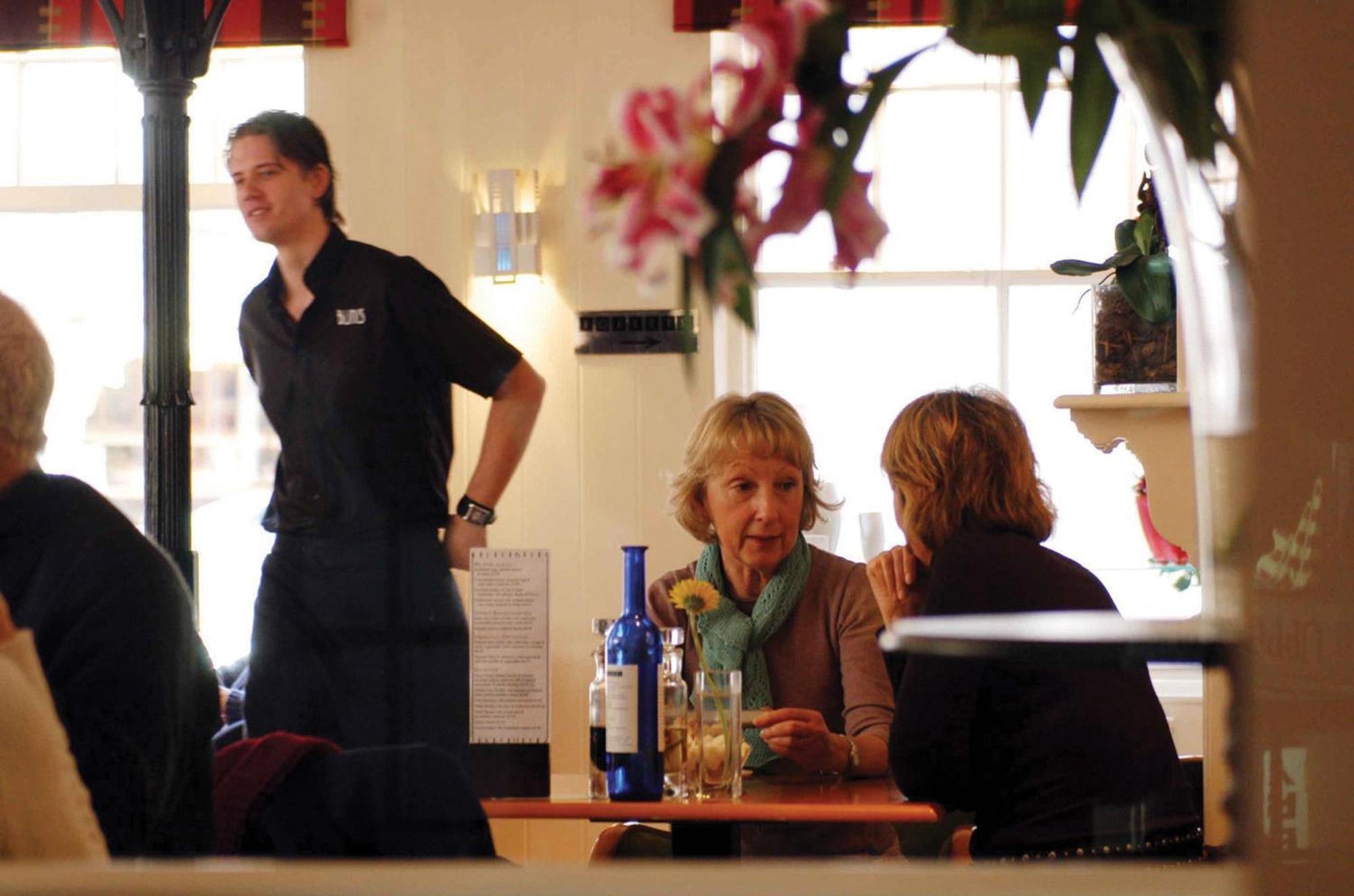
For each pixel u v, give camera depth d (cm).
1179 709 361
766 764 301
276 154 310
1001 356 349
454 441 312
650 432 391
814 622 310
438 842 204
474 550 285
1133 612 355
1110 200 338
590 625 396
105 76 562
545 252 391
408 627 297
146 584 185
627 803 266
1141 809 217
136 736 179
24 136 564
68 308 554
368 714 289
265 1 414
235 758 204
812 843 286
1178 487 325
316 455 305
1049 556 229
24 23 420
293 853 196
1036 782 220
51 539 184
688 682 309
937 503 242
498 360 309
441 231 398
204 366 456
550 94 384
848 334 321
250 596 411
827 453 319
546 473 398
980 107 313
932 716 222
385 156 403
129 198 560
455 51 393
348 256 308
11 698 141
